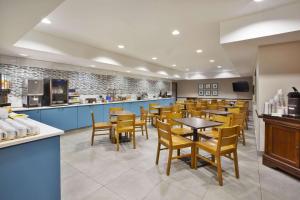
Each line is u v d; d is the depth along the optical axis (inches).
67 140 160.4
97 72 241.8
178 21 112.2
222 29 112.3
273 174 95.6
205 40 153.6
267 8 94.0
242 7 93.0
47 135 59.6
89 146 142.6
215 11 97.8
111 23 115.8
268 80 122.2
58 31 131.6
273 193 77.7
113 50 191.8
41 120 160.1
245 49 132.0
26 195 55.6
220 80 414.0
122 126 134.6
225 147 91.4
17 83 161.3
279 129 99.8
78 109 194.5
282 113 105.0
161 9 95.7
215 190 79.6
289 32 90.9
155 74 315.6
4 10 68.1
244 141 147.6
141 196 74.8
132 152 129.0
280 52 118.0
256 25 100.0
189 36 142.5
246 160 115.7
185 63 278.7
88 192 77.6
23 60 164.1
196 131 109.0
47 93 173.5
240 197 74.5
